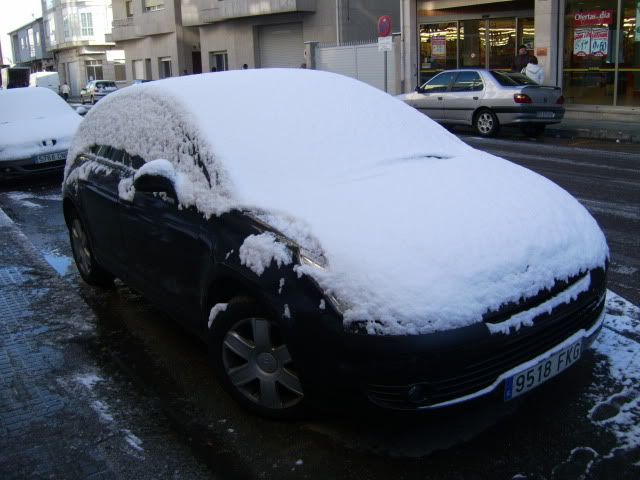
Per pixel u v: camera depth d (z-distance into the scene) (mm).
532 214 3365
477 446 3117
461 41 21406
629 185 8898
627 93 17156
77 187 5176
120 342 4426
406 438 3201
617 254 5953
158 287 4090
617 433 3160
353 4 27281
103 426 3369
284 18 29188
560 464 2961
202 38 34344
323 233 3059
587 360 3852
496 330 2826
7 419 3453
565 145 13320
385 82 19500
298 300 2961
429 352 2729
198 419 3432
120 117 4770
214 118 3889
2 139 10367
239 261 3232
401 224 3115
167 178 3746
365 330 2770
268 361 3258
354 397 2863
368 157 3898
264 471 2992
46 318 4855
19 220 8273
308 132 3943
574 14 17969
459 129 16547
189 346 4348
